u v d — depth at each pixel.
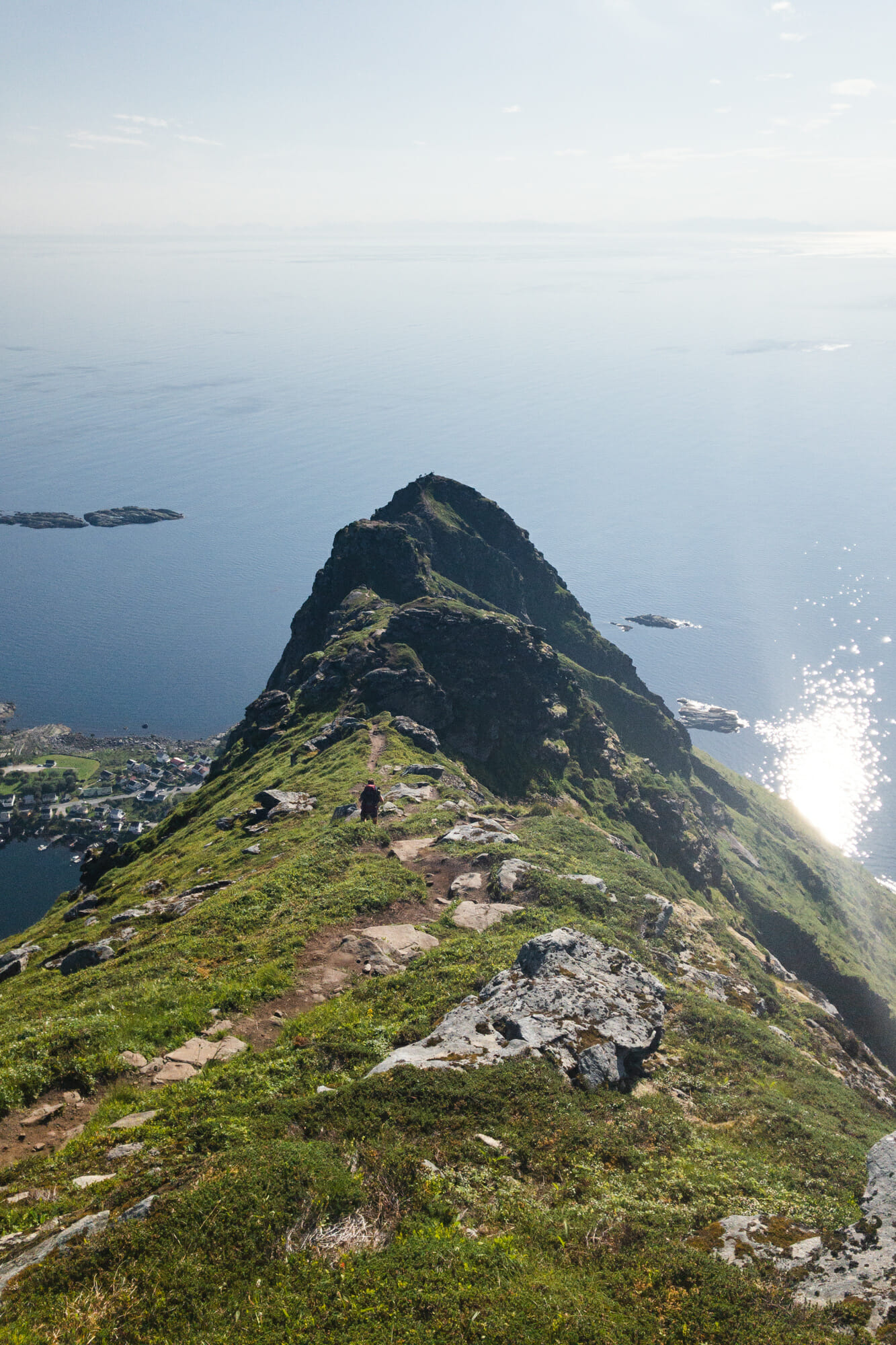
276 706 94.88
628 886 39.22
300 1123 15.36
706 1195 14.39
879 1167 13.31
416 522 156.50
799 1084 21.73
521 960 23.52
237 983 25.56
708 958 37.34
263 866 43.75
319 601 134.75
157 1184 13.43
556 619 172.25
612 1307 11.01
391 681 90.12
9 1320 10.59
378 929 29.98
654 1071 20.41
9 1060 19.97
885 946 145.12
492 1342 10.11
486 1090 16.64
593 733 111.75
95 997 25.11
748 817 160.88
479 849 40.31
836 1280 11.21
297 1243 12.00
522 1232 12.74
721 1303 10.90
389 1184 13.49
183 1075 20.08
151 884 49.59
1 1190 15.04
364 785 60.34
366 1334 10.24
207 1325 10.49
